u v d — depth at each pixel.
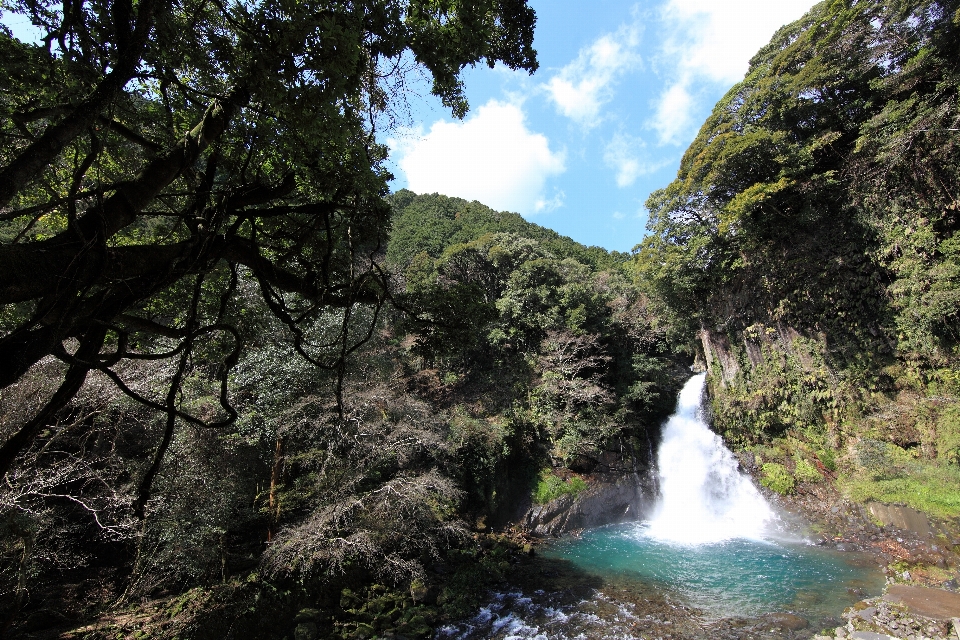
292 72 4.24
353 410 13.73
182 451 10.70
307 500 13.07
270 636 10.68
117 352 3.31
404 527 13.36
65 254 2.83
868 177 18.39
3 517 8.43
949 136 15.77
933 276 16.06
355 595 12.23
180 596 11.02
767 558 15.73
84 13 3.77
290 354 13.10
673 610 12.20
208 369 12.65
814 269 20.16
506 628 11.55
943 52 16.89
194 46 4.27
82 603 10.54
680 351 28.92
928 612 10.72
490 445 20.52
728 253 23.41
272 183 5.30
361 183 5.27
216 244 4.07
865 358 18.45
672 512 22.53
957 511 14.76
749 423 22.31
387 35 4.98
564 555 17.11
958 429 15.67
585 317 26.20
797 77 20.73
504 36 7.07
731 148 20.44
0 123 4.56
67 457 10.19
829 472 18.97
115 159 5.59
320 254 6.02
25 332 2.66
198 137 3.92
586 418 23.19
